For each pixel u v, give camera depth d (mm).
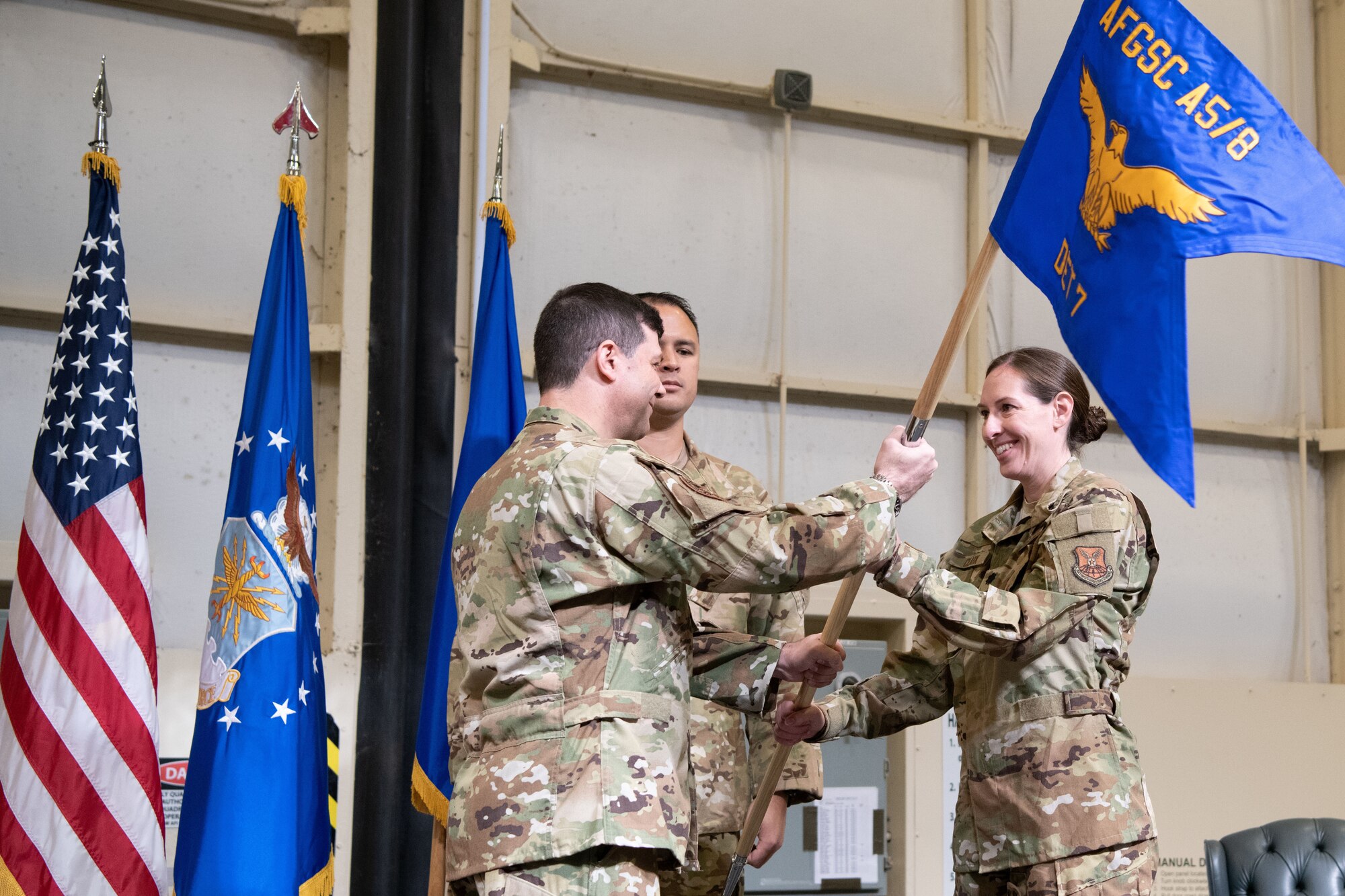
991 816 2080
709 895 2338
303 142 3715
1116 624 2098
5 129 3453
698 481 2580
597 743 1596
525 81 3932
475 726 1679
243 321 3566
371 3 3645
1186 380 1586
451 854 1646
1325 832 3004
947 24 4492
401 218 3557
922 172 4426
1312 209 1572
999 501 4402
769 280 4172
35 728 2461
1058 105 1832
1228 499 4715
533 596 1646
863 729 2289
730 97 4156
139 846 2473
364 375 3520
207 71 3639
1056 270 1792
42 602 2523
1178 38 1664
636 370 1891
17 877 2396
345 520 3461
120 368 2674
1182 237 1610
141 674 2545
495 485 1750
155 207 3553
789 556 1644
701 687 2113
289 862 2443
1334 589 4789
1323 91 5047
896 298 4336
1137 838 1986
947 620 1973
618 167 4020
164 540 3455
